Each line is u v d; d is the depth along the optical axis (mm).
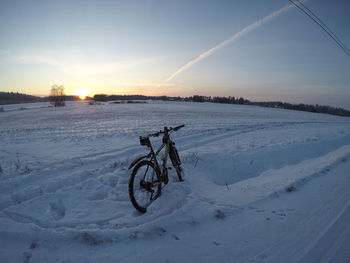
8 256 2314
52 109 57062
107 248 2459
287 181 4688
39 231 2668
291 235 2809
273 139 10695
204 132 13016
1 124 25656
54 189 4180
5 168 5445
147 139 3725
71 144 9094
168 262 2287
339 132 13789
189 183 4523
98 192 3963
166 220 2996
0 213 3145
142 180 3461
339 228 2951
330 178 4988
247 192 4172
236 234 2834
